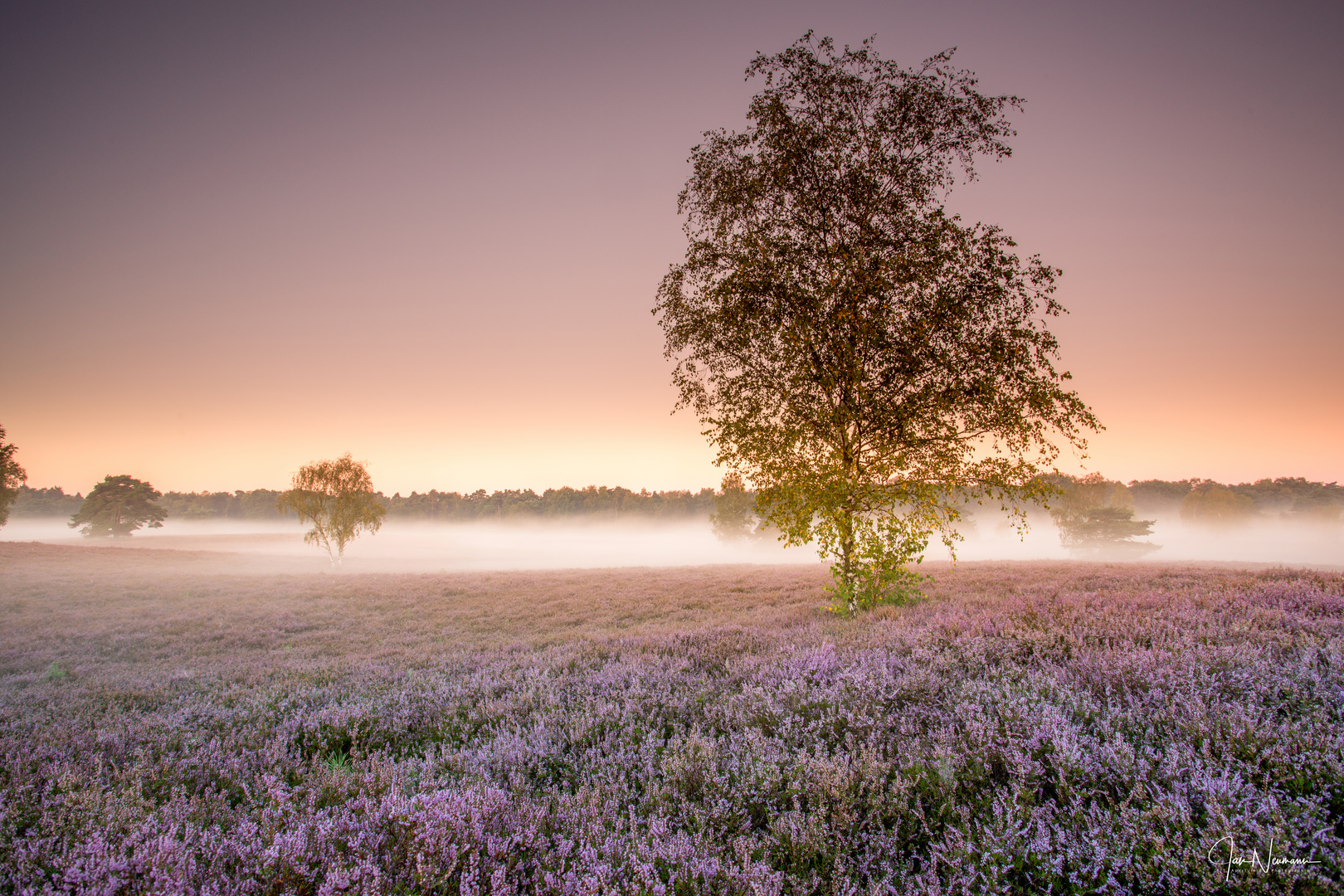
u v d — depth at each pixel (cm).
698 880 265
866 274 1102
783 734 446
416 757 466
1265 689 417
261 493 18588
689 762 393
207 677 908
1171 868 238
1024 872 263
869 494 1160
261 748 481
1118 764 324
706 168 1284
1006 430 1086
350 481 5353
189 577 3072
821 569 2889
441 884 249
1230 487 17750
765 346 1216
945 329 1095
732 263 1258
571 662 823
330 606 1953
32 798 371
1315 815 263
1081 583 1298
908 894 257
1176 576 1426
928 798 338
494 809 319
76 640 1376
